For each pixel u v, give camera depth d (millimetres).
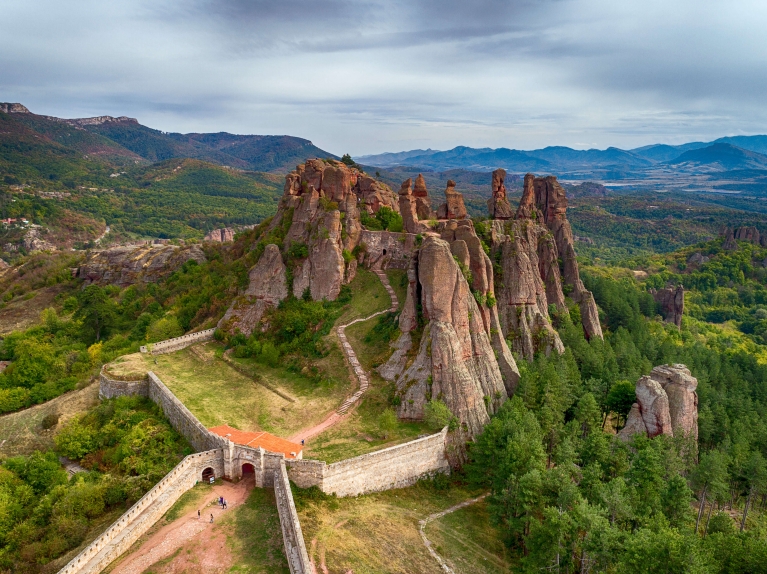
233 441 76500
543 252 150125
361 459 75438
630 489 70250
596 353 124500
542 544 62656
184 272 186000
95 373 118438
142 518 64812
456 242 104312
